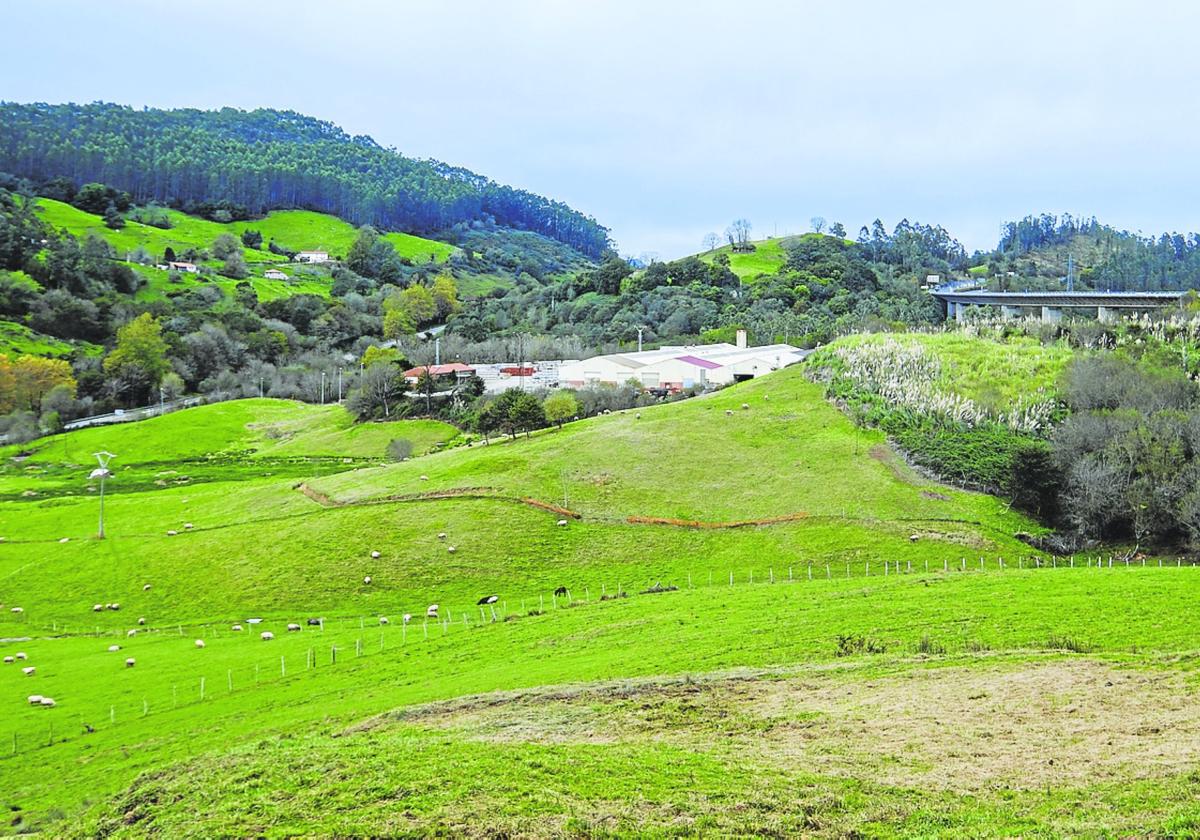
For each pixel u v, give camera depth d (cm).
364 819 4244
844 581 9288
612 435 14362
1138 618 6869
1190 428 11425
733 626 7725
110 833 4684
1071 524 11188
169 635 10031
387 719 6200
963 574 8981
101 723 7444
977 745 4769
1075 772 4328
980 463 12281
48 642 9912
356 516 12419
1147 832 3659
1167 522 10706
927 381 14925
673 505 12225
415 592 10669
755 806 4219
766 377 17038
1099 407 13088
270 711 7225
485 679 7081
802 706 5606
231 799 4697
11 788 6278
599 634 8094
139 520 14088
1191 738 4591
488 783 4531
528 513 12106
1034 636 6656
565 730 5491
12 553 12888
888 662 6312
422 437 19862
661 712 5694
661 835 3997
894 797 4247
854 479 12400
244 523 12988
